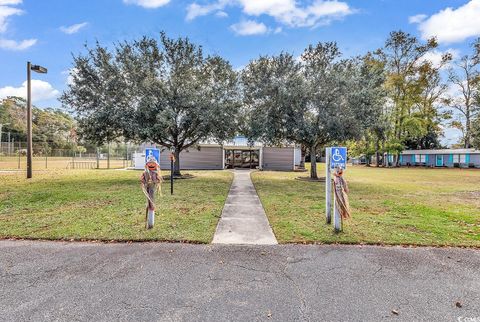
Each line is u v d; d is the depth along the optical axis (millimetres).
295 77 14055
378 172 26938
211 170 26234
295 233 5359
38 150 45438
